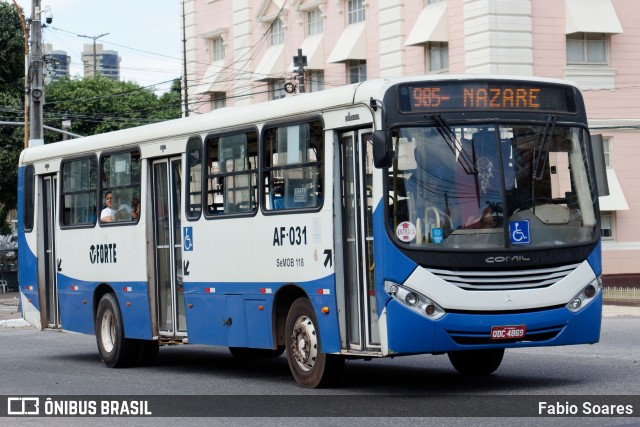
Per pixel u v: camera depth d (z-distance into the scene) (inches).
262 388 560.1
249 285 576.1
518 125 499.2
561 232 498.0
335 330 514.3
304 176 535.2
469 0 1365.7
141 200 675.4
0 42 2145.7
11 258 2191.2
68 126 1867.6
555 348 745.6
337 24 1587.1
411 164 485.7
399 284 480.1
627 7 1412.4
